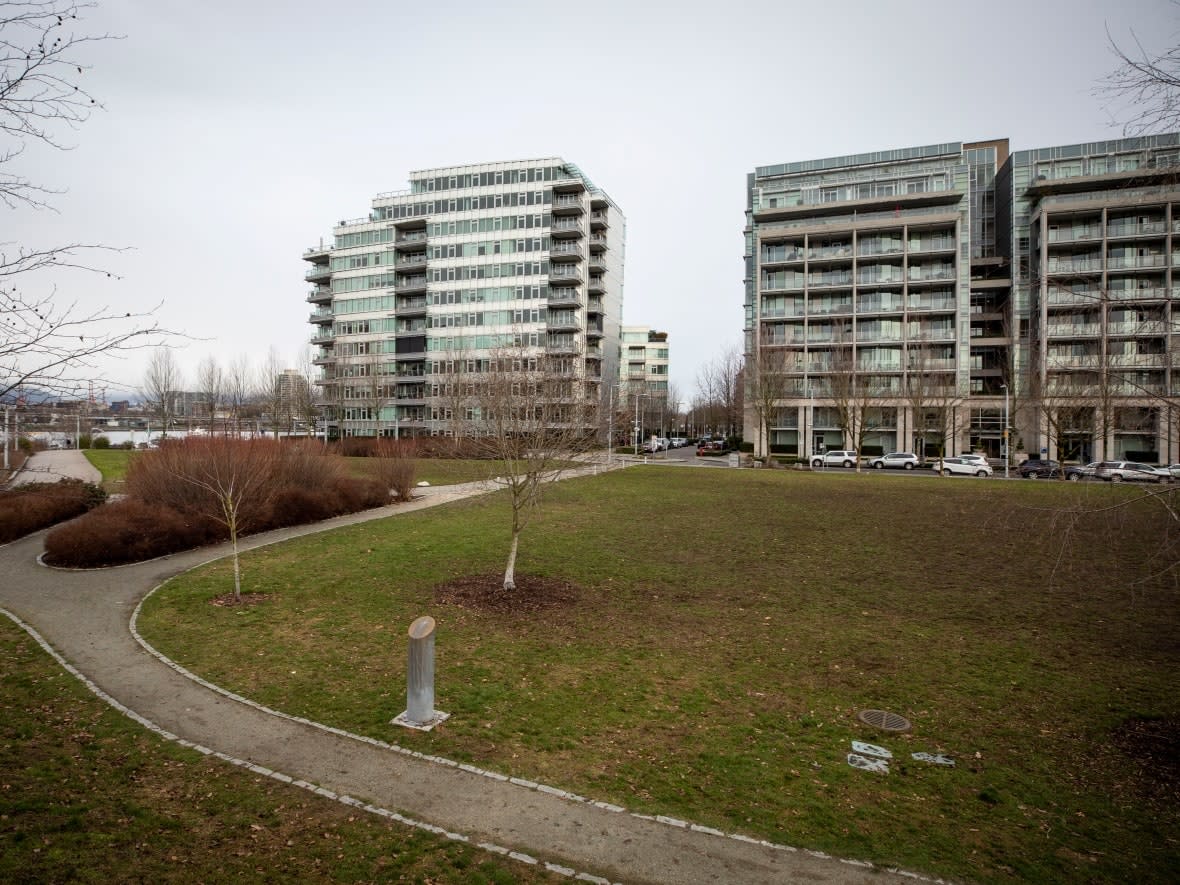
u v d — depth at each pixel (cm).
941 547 1780
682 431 12044
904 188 6688
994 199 7025
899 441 5872
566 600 1218
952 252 6009
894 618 1148
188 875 451
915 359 5728
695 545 1778
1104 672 912
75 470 3478
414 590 1272
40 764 591
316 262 8481
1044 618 1155
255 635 1003
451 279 7169
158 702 750
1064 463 4591
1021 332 5875
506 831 521
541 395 1536
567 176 7369
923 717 769
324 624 1060
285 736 675
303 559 1559
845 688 848
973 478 4172
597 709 766
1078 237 5334
